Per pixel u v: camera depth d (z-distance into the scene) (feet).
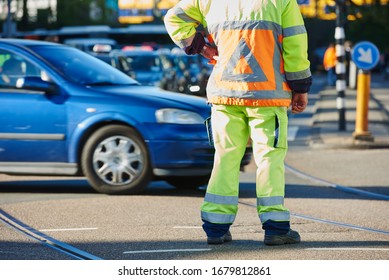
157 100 62.54
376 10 401.70
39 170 63.26
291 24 42.37
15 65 64.64
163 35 346.74
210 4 43.57
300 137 112.78
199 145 61.52
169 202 59.41
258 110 42.73
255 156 43.45
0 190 65.92
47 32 334.65
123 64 142.00
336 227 49.98
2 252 42.75
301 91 42.93
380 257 41.29
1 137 63.41
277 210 43.45
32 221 51.37
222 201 43.93
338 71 118.42
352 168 81.20
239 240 45.34
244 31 42.57
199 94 180.04
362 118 102.53
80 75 64.69
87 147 62.59
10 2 206.39
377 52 101.55
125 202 59.26
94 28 340.18
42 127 62.90
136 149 62.28
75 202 59.16
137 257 41.52
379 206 58.59
